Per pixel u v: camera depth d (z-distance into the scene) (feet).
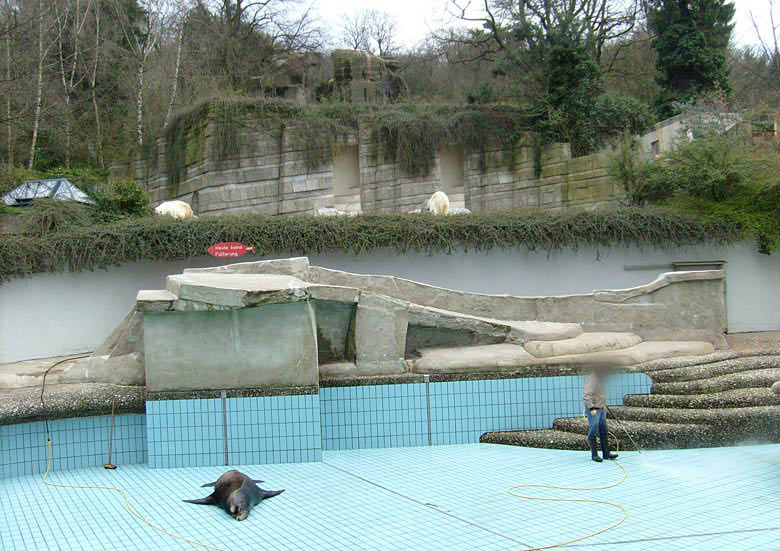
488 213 51.21
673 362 31.73
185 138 75.10
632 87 100.99
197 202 72.54
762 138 55.88
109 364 29.12
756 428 27.53
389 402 28.89
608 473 23.97
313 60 123.34
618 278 50.42
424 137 72.13
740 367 32.40
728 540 17.26
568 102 75.36
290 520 19.56
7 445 25.14
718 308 35.60
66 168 78.89
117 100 100.58
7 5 79.82
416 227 48.32
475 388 29.40
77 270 45.29
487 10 95.35
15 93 78.84
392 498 21.47
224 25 111.86
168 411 25.95
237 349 26.16
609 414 28.89
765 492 21.38
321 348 30.99
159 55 103.35
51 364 39.06
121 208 53.52
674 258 50.49
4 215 45.55
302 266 34.76
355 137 73.92
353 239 47.80
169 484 23.50
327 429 28.66
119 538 18.40
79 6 95.61
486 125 74.38
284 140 71.10
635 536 17.75
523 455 26.81
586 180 69.26
